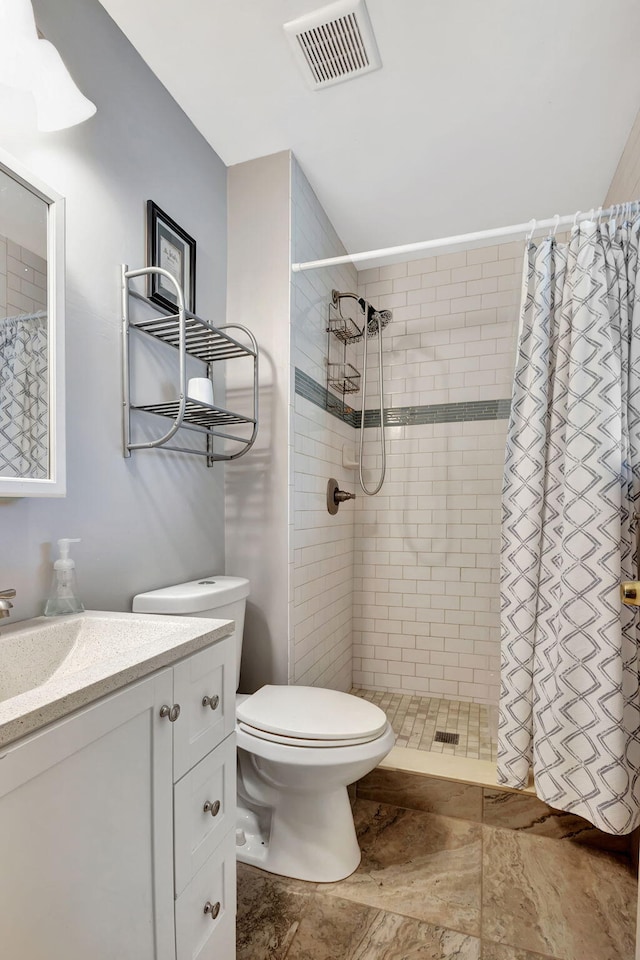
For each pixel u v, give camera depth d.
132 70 1.34
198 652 0.86
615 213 1.46
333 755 1.21
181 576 1.55
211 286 1.74
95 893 0.62
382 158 1.80
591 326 1.43
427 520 2.56
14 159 0.94
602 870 1.39
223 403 1.82
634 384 1.41
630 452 1.41
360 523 2.68
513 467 1.60
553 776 1.42
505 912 1.24
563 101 1.52
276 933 1.17
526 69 1.40
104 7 1.23
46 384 1.01
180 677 0.80
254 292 1.80
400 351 2.63
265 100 1.53
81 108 0.99
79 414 1.14
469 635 2.47
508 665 1.57
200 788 0.86
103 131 1.23
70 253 1.12
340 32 1.29
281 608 1.74
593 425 1.40
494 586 2.26
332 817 1.38
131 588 1.32
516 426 1.61
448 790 1.64
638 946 0.82
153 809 0.73
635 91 1.47
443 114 1.58
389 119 1.61
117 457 1.27
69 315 1.12
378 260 2.61
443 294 2.55
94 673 0.65
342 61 1.38
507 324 2.43
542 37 1.30
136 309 1.35
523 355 1.60
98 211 1.21
